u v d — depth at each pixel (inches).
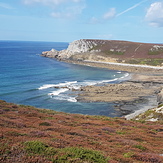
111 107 1936.5
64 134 601.9
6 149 381.7
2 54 7421.3
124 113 1772.9
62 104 1996.8
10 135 498.3
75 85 2883.9
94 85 2928.2
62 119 900.0
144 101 2135.8
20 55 7357.3
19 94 2287.2
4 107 1018.7
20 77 3336.6
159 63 5142.7
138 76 3831.2
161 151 558.3
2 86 2628.0
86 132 692.1
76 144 494.9
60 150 414.6
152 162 438.3
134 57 5984.3
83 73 4119.1
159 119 1325.0
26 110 1018.1
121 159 426.6
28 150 391.5
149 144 637.3
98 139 604.7
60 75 3764.8
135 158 450.6
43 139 493.4
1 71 3811.5
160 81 3253.0
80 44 7559.1
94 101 2113.7
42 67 4670.3
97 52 6850.4
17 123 658.2
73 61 6048.2
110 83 3117.6
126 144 588.1
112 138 640.4
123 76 3860.7
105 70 4635.8
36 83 2942.9
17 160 342.6
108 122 971.3
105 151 479.8
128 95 2359.7
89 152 420.2
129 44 7249.0
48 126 690.8
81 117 1069.1
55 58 6879.9
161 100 1918.1
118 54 6461.6
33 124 695.7
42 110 1125.7
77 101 2102.6
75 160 370.9
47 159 360.8
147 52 6289.4
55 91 2493.8
